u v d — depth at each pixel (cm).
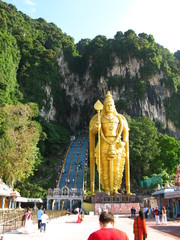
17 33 8988
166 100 9038
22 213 1761
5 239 1120
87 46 10956
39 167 5691
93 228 1608
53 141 7069
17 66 7638
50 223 1970
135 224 709
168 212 2555
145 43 10012
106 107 3189
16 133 3697
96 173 5784
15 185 4691
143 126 5972
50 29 11781
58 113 9425
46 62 9019
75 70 10694
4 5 9638
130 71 9494
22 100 7094
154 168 5600
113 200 2980
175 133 8838
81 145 6919
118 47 9831
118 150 3092
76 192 3878
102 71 9794
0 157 3409
